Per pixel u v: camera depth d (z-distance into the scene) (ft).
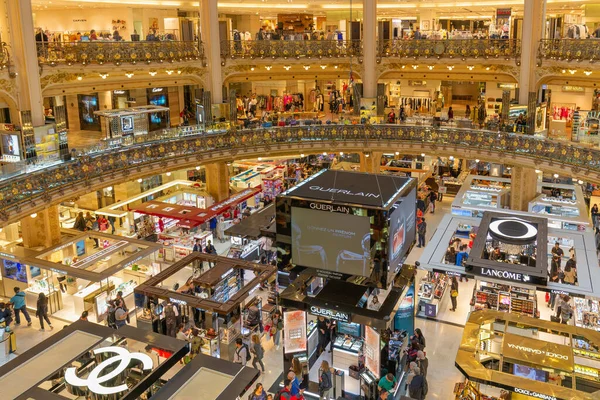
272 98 109.60
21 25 61.72
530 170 74.59
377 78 88.89
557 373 37.29
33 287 58.65
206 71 83.71
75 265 55.77
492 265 45.96
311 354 44.47
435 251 51.31
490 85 94.27
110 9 93.56
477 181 82.64
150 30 87.45
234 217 82.89
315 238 40.11
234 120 84.58
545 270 44.70
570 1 89.76
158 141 74.28
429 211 88.38
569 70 74.38
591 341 40.04
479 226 52.85
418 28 101.81
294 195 40.47
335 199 39.40
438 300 56.90
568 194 76.13
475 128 78.07
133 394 31.09
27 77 62.64
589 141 65.72
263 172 91.04
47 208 63.16
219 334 48.32
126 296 59.31
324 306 40.09
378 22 88.22
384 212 37.60
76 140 86.48
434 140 80.23
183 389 31.83
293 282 41.68
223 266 53.98
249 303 54.08
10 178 55.47
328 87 115.55
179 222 68.74
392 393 41.50
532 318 42.70
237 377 32.81
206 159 78.95
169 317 48.93
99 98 92.99
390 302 40.70
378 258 38.55
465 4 98.17
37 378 32.12
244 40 86.22
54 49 66.44
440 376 46.91
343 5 100.63
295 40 87.76
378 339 40.11
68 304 59.77
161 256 69.82
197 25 86.28
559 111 91.81
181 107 104.32
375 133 82.99
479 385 39.68
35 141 63.46
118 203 76.07
